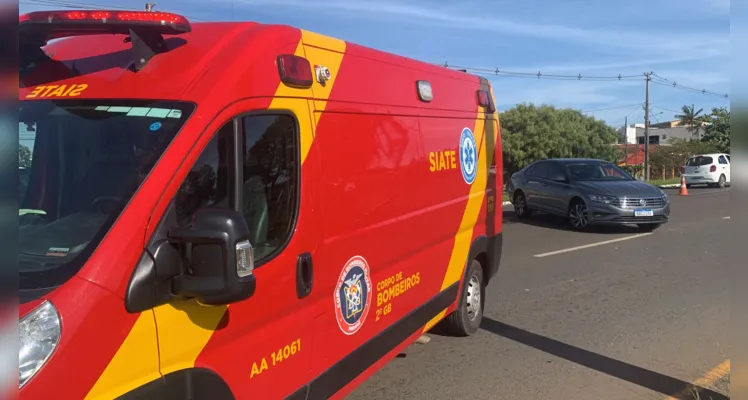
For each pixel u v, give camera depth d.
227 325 2.42
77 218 2.06
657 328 5.94
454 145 5.06
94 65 2.60
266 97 2.70
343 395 3.45
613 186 12.86
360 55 3.66
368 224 3.61
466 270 5.43
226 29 2.76
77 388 1.79
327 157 3.19
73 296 1.82
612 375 4.74
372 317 3.71
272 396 2.75
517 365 4.98
